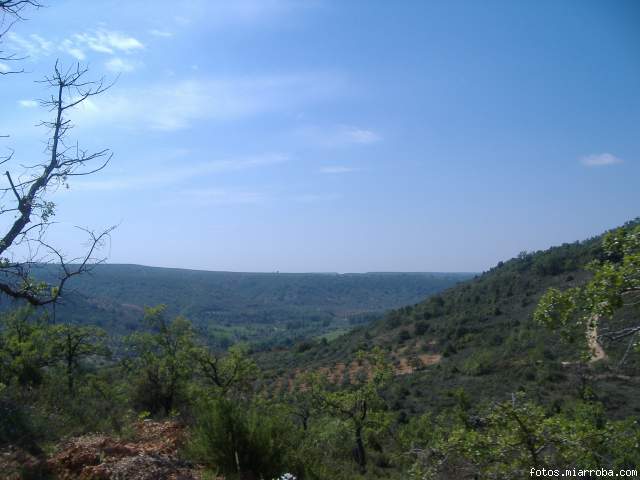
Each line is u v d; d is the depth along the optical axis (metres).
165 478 6.09
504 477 6.12
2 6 6.99
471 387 31.67
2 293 7.29
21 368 14.43
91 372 21.25
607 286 4.90
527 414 6.18
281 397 28.80
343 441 20.22
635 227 5.07
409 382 39.47
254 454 7.08
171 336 21.58
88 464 6.24
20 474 5.83
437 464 6.45
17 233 6.93
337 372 48.84
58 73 7.35
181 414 10.63
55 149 7.35
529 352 32.12
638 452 5.70
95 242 7.48
